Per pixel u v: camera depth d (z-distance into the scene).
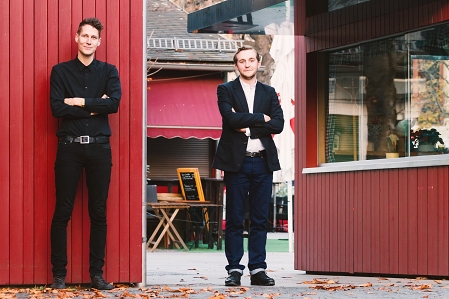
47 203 7.89
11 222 7.83
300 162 11.62
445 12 9.33
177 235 17.69
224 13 11.11
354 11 10.70
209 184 19.41
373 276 10.38
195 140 21.02
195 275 10.72
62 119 7.86
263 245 8.59
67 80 7.70
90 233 7.82
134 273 8.09
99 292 7.23
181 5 29.09
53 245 7.73
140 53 8.12
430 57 9.78
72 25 7.96
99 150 7.68
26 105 7.87
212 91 20.50
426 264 9.55
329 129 11.45
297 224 11.64
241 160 8.45
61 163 7.64
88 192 7.78
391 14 10.13
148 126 19.66
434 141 9.71
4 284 7.82
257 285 8.55
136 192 8.09
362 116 10.87
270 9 10.66
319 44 11.32
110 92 7.74
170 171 20.86
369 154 10.71
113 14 8.08
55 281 7.74
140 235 8.10
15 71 7.86
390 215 10.05
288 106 21.59
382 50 10.52
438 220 9.41
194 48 20.53
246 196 8.58
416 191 9.70
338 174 10.91
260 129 8.43
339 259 10.84
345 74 11.16
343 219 10.80
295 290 7.84
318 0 11.15
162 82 20.33
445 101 9.55
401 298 7.00
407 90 10.12
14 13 7.88
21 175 7.86
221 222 18.08
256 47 27.64
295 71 11.80
